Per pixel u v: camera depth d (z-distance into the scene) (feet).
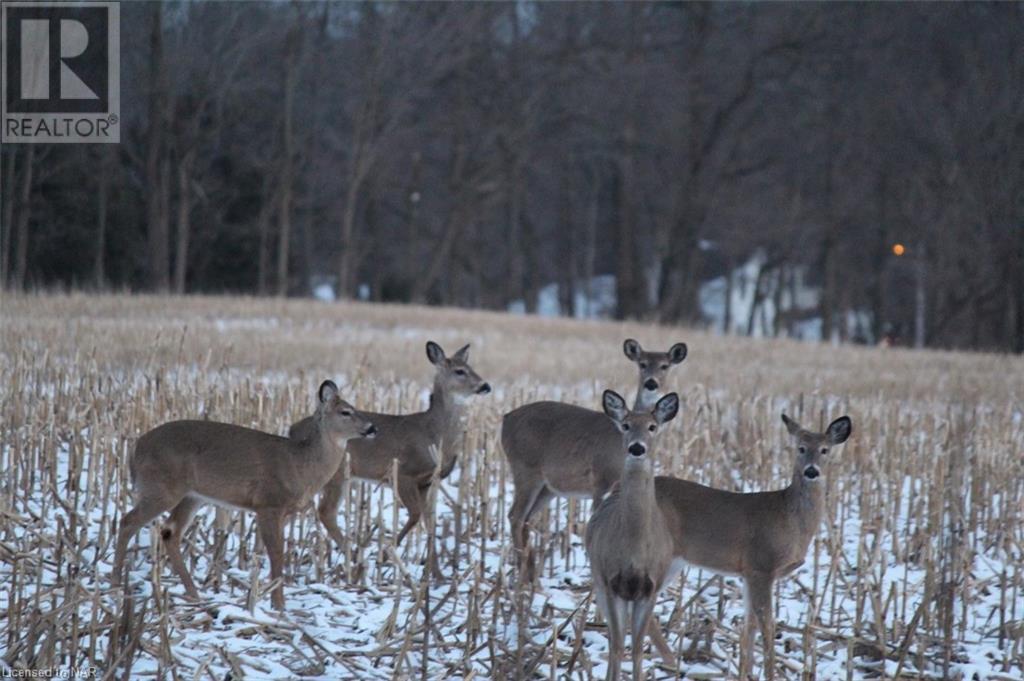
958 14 510.58
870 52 536.42
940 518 112.88
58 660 76.28
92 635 75.10
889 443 139.44
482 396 163.73
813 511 86.33
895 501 120.06
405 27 546.26
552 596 97.04
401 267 636.89
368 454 109.60
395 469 103.50
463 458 117.19
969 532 116.78
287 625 86.58
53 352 179.11
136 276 506.07
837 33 537.65
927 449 139.33
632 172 570.05
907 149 536.42
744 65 548.31
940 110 521.24
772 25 540.52
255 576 88.07
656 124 555.69
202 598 90.89
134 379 156.66
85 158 464.24
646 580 78.18
